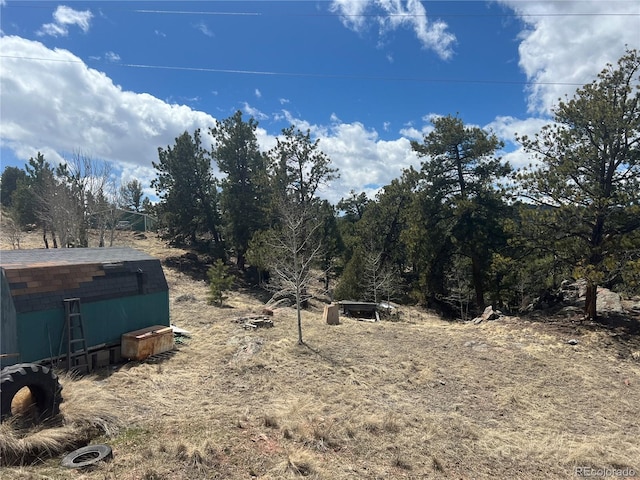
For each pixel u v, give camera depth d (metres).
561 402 8.09
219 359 9.50
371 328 13.54
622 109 12.27
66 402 6.04
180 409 6.56
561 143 13.70
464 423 6.73
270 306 18.11
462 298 22.66
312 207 23.34
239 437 5.52
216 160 28.88
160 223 31.69
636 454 6.11
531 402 8.00
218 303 17.66
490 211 21.11
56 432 5.15
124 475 4.39
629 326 12.78
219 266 18.44
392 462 5.31
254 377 8.38
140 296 9.95
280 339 11.44
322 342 11.41
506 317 15.13
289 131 25.77
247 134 28.62
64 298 8.19
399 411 7.11
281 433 5.77
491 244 20.42
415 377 8.98
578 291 17.23
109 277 9.35
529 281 18.45
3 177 45.66
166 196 30.50
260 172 27.16
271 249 22.33
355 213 39.66
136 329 9.79
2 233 32.28
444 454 5.69
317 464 4.95
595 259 13.02
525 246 15.33
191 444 5.13
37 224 33.78
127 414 6.18
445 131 21.27
